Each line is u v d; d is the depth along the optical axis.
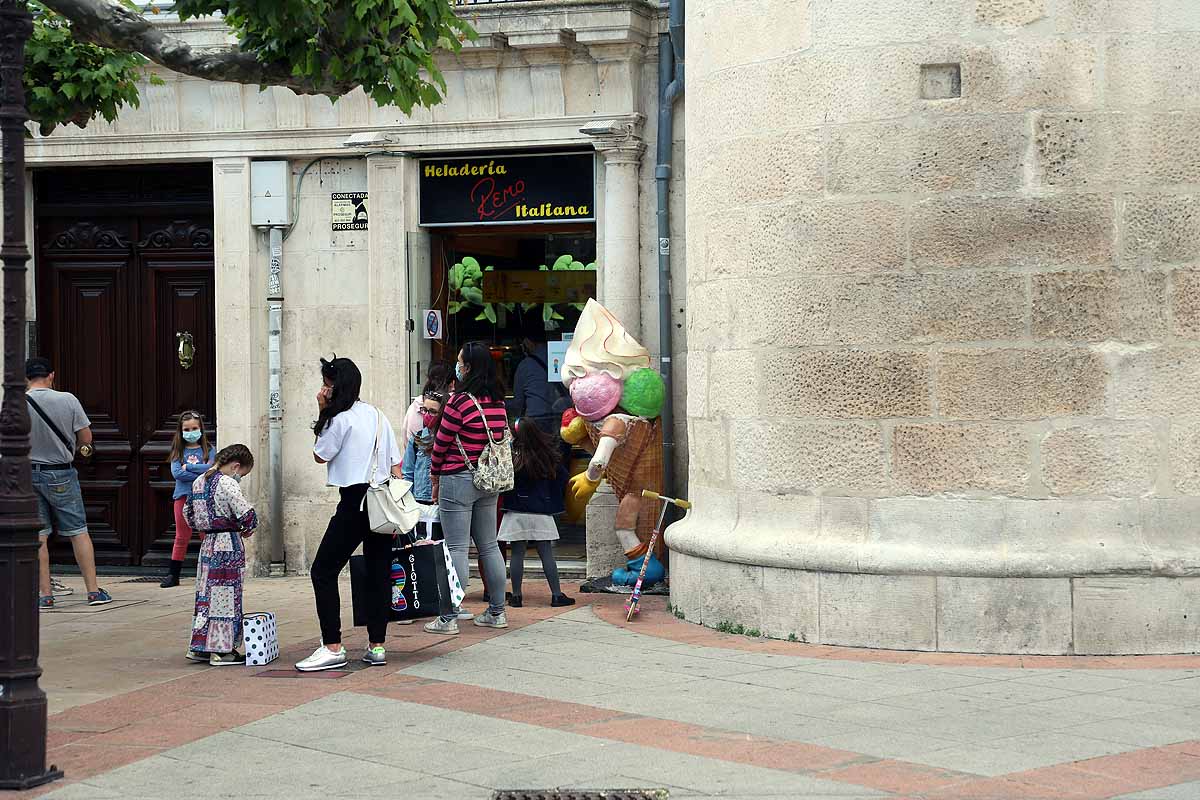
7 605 6.28
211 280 13.96
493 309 13.26
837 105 9.34
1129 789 5.84
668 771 6.23
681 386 12.40
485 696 7.93
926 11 9.10
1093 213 8.91
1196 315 8.95
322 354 13.45
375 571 8.98
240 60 9.16
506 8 12.29
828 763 6.32
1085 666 8.54
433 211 13.16
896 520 9.19
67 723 7.47
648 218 12.62
